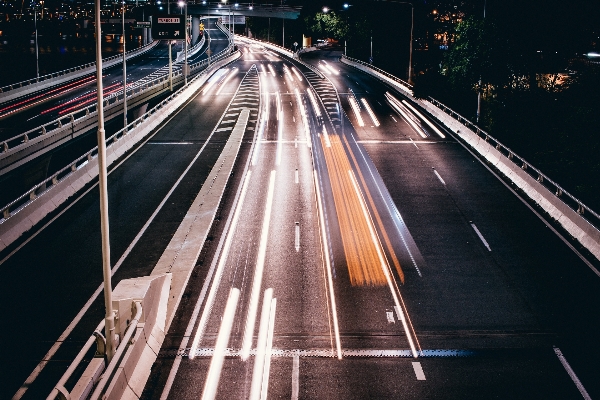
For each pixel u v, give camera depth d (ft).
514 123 151.12
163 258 68.64
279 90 212.84
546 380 44.96
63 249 70.79
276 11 404.98
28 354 47.93
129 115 180.14
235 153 121.19
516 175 100.94
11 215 74.08
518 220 81.76
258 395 42.93
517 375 45.65
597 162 112.27
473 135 128.98
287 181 101.65
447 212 85.40
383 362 47.60
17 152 101.65
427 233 77.10
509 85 165.99
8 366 46.09
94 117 139.95
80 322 53.47
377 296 59.57
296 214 84.89
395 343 50.55
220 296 59.36
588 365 47.11
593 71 125.70
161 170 107.55
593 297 59.11
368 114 166.50
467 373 45.96
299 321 54.24
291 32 511.40
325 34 453.99
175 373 45.65
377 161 115.24
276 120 157.69
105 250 40.78
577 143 117.19
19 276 63.10
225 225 80.18
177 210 85.81
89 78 262.47
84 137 137.59
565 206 80.18
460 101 181.57
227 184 99.35
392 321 54.44
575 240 74.13
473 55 153.89
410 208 87.35
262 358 48.03
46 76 230.48
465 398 42.63
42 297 58.29
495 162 112.06
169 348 49.39
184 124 150.82
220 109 173.47
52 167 139.85
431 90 181.78
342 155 120.37
